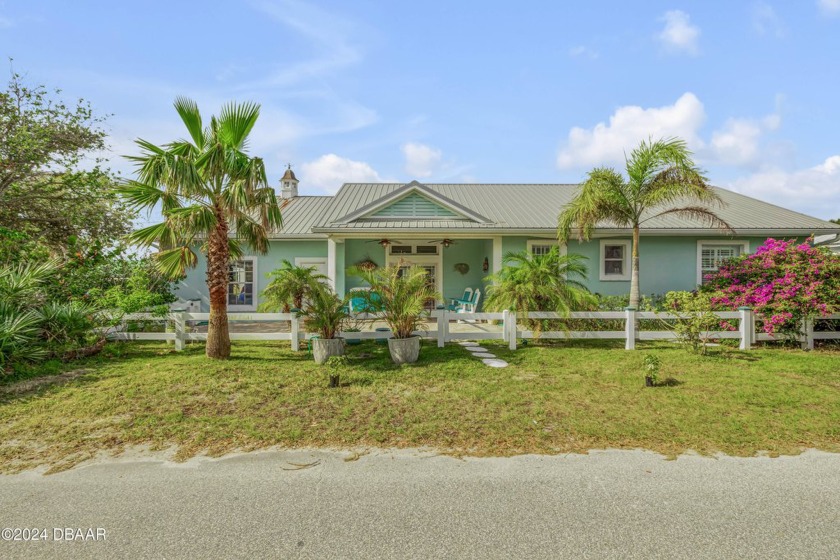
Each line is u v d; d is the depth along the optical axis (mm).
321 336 8047
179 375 6766
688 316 8633
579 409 5238
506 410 5227
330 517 3014
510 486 3449
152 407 5375
